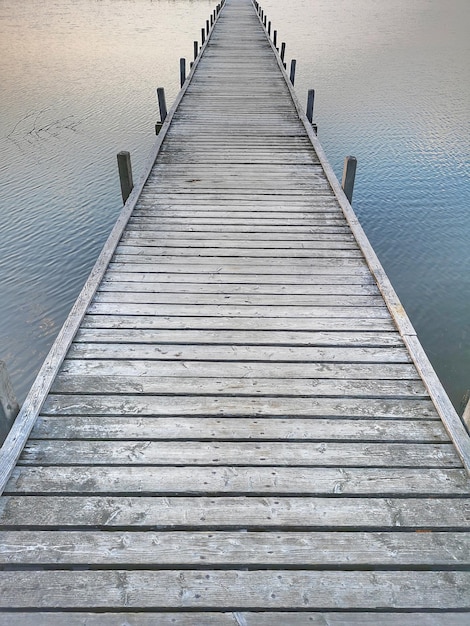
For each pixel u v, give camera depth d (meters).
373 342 2.70
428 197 7.76
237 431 2.14
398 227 6.83
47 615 1.51
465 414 2.11
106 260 3.38
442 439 2.11
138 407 2.26
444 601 1.55
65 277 5.78
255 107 7.29
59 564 1.64
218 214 4.10
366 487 1.90
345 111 12.06
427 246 6.32
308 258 3.50
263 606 1.54
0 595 1.56
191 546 1.70
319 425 2.18
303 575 1.62
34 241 6.55
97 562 1.65
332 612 1.53
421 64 16.58
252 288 3.15
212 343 2.67
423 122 11.29
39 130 10.47
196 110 7.11
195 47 11.33
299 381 2.42
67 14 28.42
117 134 10.32
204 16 27.72
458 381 4.05
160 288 3.13
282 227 3.91
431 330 4.72
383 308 2.98
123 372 2.47
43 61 16.52
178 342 2.67
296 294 3.10
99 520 1.77
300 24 24.81
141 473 1.95
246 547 1.70
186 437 2.11
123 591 1.57
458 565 1.65
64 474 1.94
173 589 1.58
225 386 2.38
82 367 2.50
